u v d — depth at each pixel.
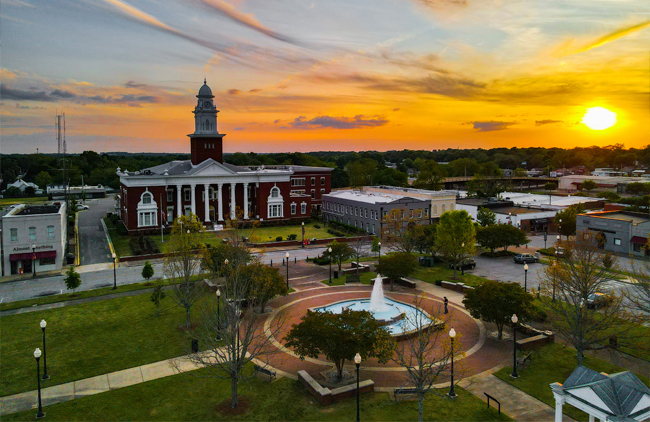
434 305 46.88
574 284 34.31
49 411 27.61
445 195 97.62
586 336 34.62
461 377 29.45
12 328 41.56
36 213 69.50
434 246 65.06
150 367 33.66
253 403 28.20
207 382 31.20
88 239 87.19
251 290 40.50
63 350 36.72
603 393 19.91
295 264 67.81
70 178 183.38
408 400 28.31
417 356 26.78
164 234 91.44
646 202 102.88
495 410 27.12
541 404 27.84
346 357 29.31
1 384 31.19
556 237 88.62
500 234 69.88
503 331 39.59
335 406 27.62
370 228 94.19
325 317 31.73
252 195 105.81
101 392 29.98
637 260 65.31
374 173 181.88
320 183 119.44
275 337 39.00
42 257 64.06
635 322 35.78
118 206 113.69
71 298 50.75
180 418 26.62
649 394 19.77
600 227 74.38
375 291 47.09
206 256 51.19
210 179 97.56
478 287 39.03
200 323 39.00
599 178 166.62
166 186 93.00
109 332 40.53
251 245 79.56
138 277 60.72
